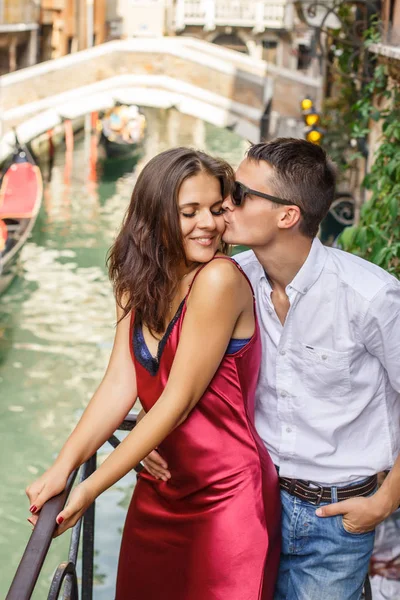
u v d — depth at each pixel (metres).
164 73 18.48
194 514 2.02
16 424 9.30
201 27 40.69
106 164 26.47
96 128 27.72
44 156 26.27
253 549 1.98
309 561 2.16
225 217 1.98
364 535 2.13
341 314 1.97
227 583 1.99
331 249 2.04
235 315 1.92
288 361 2.05
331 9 9.28
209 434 1.98
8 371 10.76
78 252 16.41
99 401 2.07
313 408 2.07
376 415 2.08
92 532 2.26
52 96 18.89
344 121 11.16
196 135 33.53
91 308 13.42
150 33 39.97
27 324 12.60
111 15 39.72
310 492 2.12
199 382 1.90
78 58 18.69
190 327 1.90
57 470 1.91
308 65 18.94
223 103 18.17
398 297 1.96
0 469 8.27
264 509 2.02
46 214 19.23
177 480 2.05
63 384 10.44
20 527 7.23
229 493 1.99
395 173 5.75
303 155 1.96
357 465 2.09
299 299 1.99
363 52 9.00
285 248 1.98
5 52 25.14
